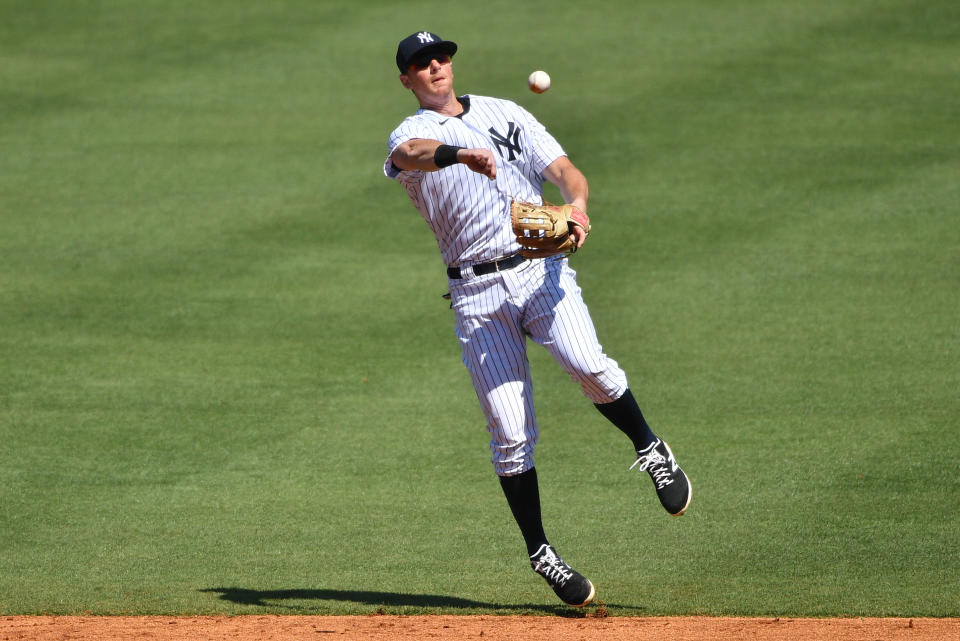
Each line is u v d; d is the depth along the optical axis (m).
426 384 34.19
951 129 55.28
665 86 62.62
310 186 52.06
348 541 24.67
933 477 26.67
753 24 72.00
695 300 39.88
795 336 36.56
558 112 59.50
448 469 28.66
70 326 38.91
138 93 64.31
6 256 45.16
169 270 43.72
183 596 21.58
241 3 79.31
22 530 25.34
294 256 44.97
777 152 53.72
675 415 31.33
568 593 19.41
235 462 29.17
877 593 20.86
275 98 63.19
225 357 36.34
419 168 17.28
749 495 26.31
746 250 44.00
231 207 49.91
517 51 68.81
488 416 19.12
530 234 17.23
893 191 48.75
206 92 64.31
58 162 55.38
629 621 19.00
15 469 28.66
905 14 71.88
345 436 30.70
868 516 24.83
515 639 17.58
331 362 35.91
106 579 22.67
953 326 36.53
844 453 28.31
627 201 49.31
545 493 27.09
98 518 26.02
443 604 20.97
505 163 18.42
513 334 18.84
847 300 39.12
